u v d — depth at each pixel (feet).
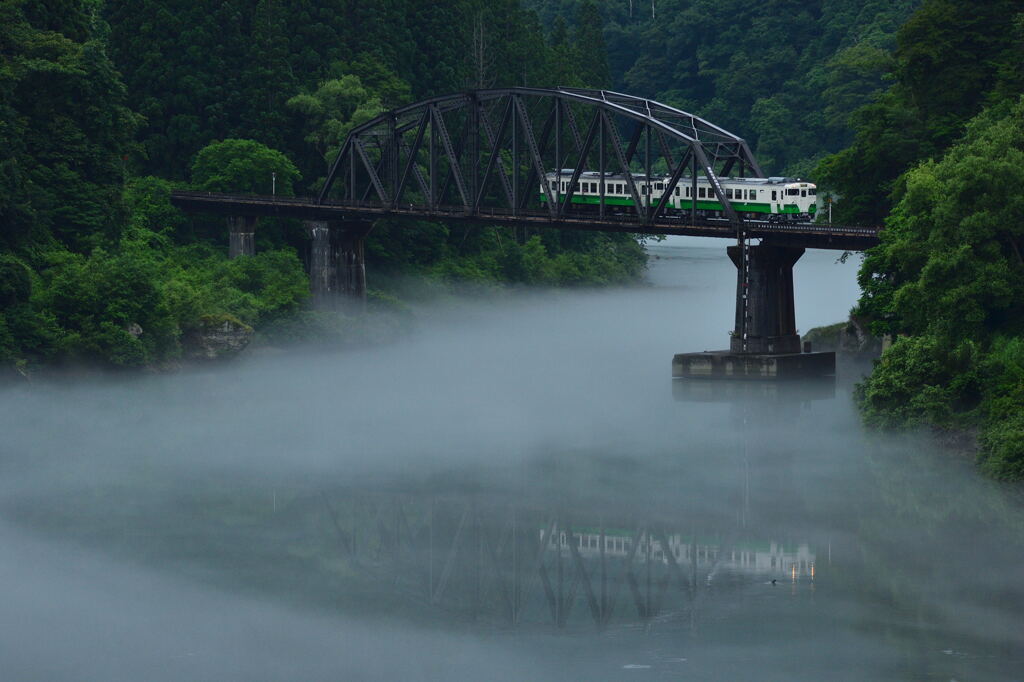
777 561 373.40
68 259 635.66
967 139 546.67
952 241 490.90
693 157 644.27
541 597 354.74
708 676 303.48
